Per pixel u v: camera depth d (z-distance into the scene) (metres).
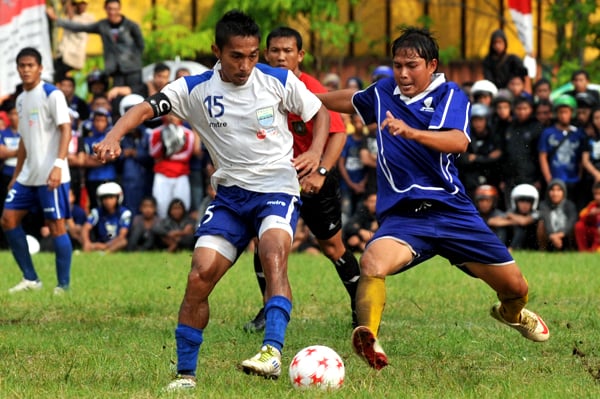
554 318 28.98
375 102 21.67
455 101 20.86
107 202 52.34
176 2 69.38
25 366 22.23
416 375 21.36
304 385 19.36
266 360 19.16
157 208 52.94
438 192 21.02
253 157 20.59
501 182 52.09
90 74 58.03
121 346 24.77
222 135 20.59
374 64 69.38
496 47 56.72
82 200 54.72
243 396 18.80
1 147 53.88
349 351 24.28
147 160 53.88
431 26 69.38
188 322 19.77
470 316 29.70
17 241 36.31
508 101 51.75
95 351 24.03
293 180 20.77
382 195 21.47
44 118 35.47
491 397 18.80
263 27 66.06
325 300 32.69
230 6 66.69
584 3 66.69
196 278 19.69
